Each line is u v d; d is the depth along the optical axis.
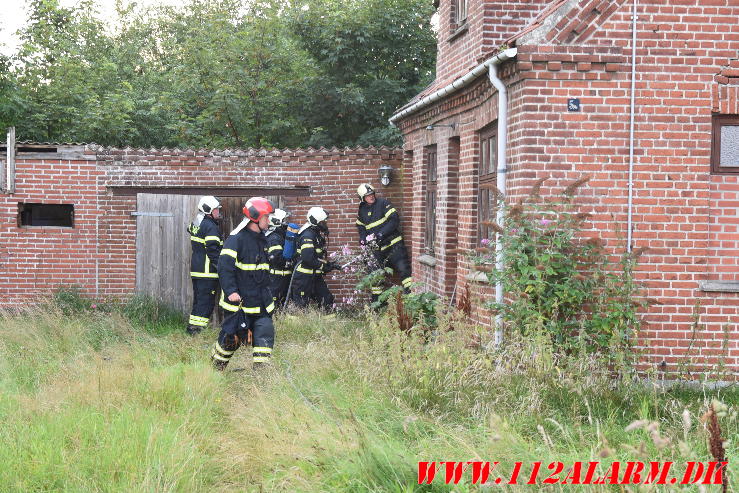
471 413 7.24
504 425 5.65
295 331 12.74
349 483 5.50
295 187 15.89
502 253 9.18
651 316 9.30
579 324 8.91
